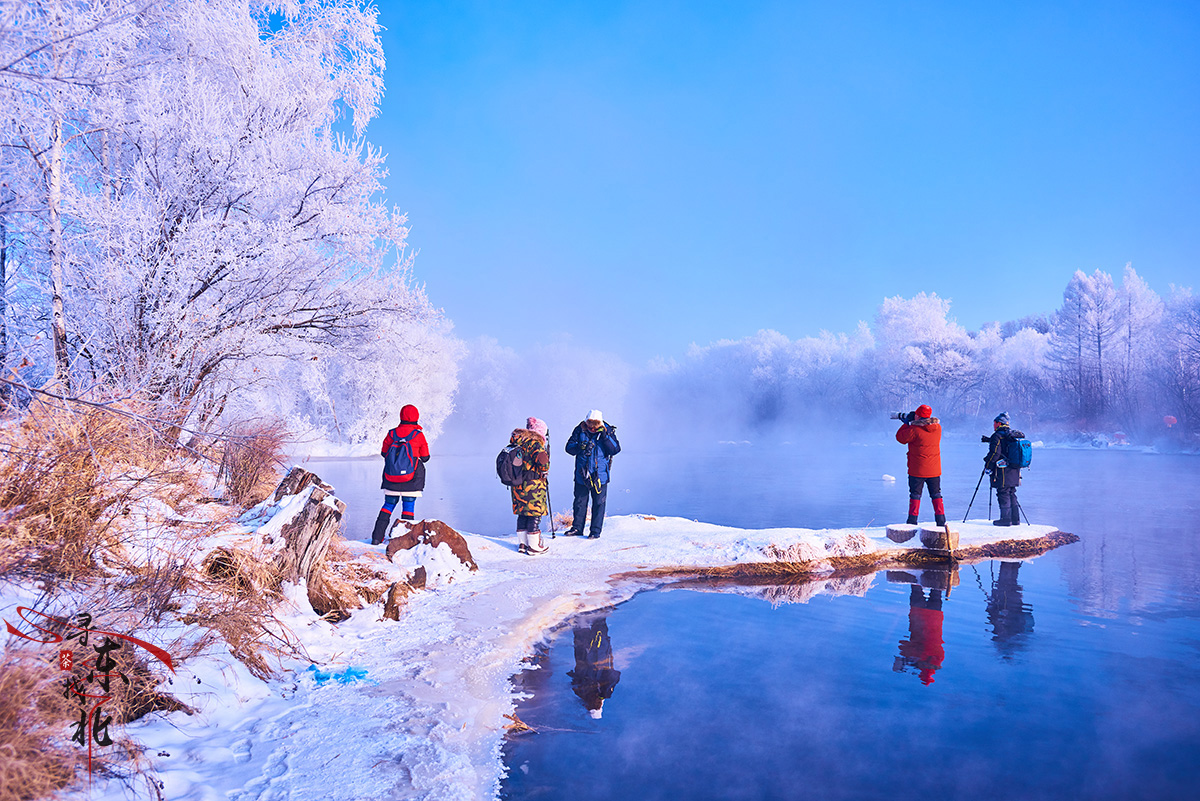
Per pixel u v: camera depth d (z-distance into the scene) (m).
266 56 8.26
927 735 3.11
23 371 5.09
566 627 5.06
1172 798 2.50
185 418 6.17
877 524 10.57
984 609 5.52
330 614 4.90
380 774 2.70
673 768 2.79
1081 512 11.63
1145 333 52.38
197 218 7.16
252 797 2.50
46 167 5.54
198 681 3.32
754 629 4.97
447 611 5.36
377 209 8.95
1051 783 2.63
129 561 3.86
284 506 5.09
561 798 2.51
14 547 3.26
